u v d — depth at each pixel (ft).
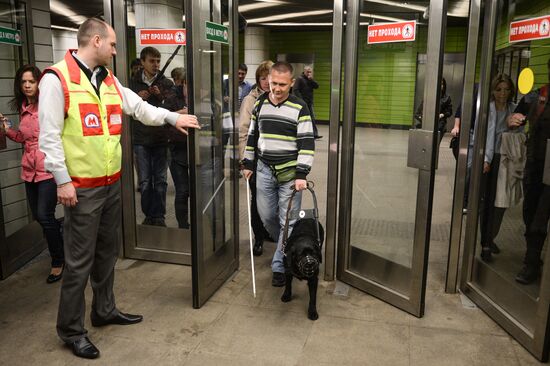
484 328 9.17
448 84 36.81
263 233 12.73
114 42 7.89
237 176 11.60
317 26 43.83
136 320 9.23
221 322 9.29
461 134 10.07
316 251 9.12
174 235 12.31
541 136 8.58
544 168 7.97
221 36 10.19
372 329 9.07
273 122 10.27
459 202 10.26
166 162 12.13
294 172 10.38
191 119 8.93
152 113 8.84
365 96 10.20
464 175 10.15
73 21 41.83
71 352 8.26
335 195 10.87
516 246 9.05
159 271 11.82
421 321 9.39
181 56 11.66
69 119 7.42
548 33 8.29
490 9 9.45
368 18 9.96
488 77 9.68
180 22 11.46
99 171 7.82
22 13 13.00
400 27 9.36
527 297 8.66
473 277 10.41
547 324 7.87
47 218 10.88
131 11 11.57
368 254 10.62
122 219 12.42
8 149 12.68
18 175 13.02
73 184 7.61
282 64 10.03
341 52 10.17
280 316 9.53
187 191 12.17
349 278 11.00
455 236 10.39
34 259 12.59
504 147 9.32
